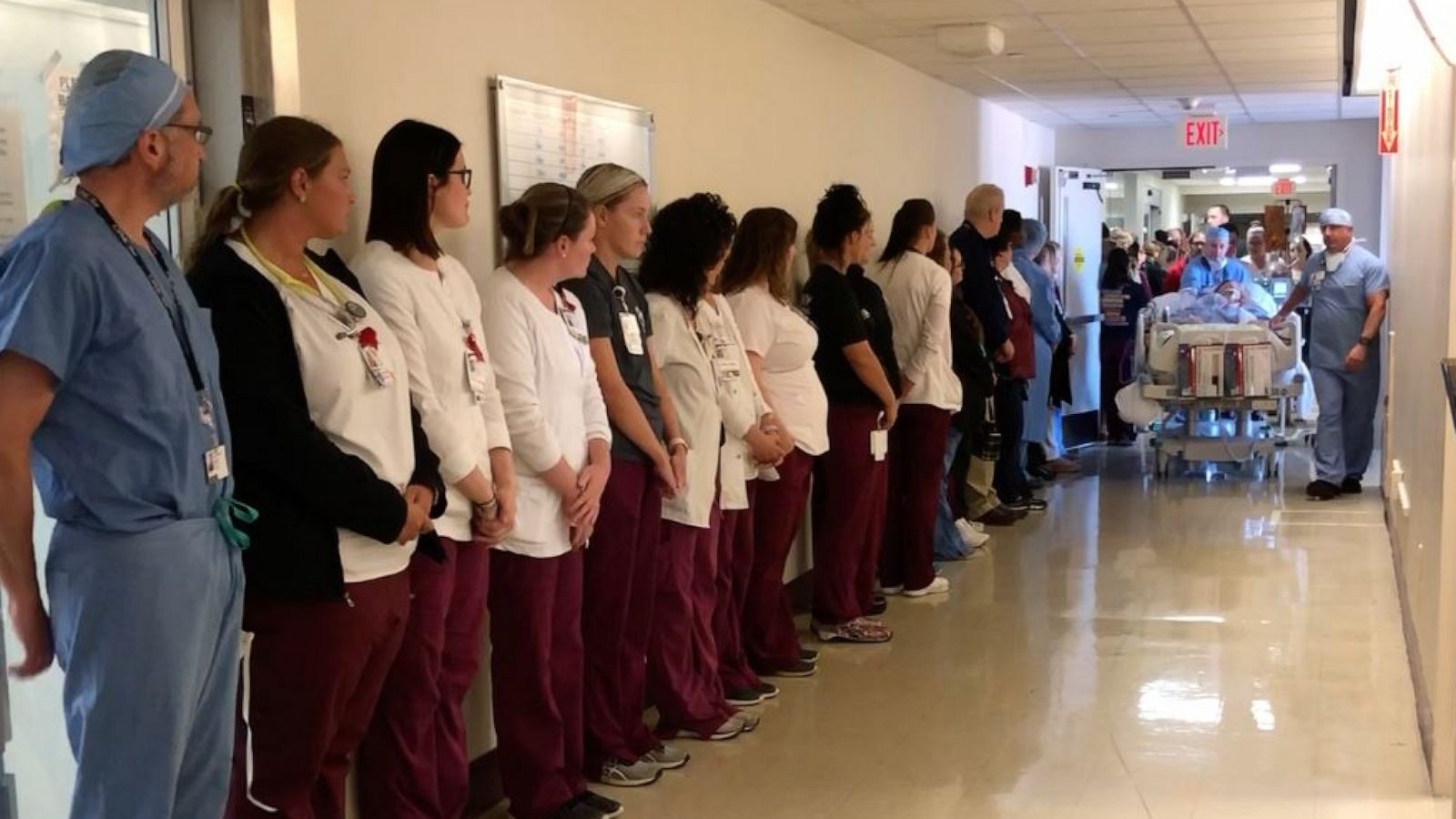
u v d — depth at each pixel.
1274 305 10.41
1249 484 8.53
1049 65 7.51
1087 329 10.40
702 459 3.92
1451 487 3.54
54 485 2.06
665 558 3.92
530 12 3.84
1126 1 5.72
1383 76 6.92
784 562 4.74
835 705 4.39
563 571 3.34
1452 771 3.31
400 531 2.52
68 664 2.07
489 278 3.49
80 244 2.00
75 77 2.58
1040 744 4.00
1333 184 10.94
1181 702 4.38
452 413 2.87
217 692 2.22
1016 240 7.41
